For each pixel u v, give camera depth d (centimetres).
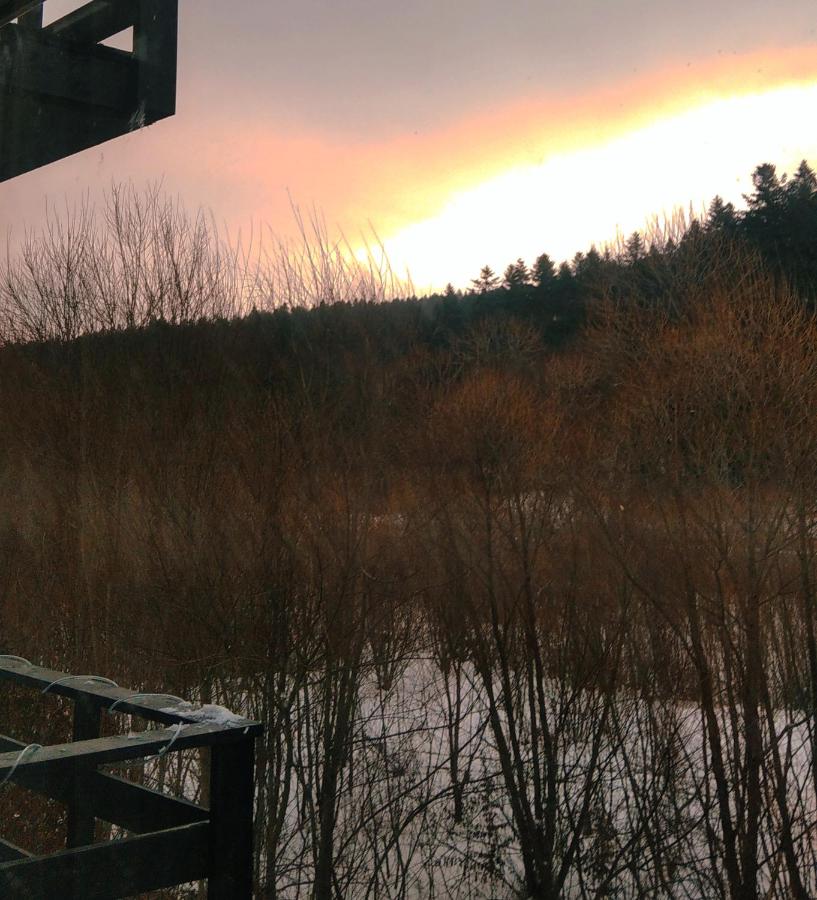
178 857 221
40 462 403
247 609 341
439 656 304
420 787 295
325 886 305
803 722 238
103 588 375
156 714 243
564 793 271
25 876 204
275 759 329
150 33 377
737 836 241
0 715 395
